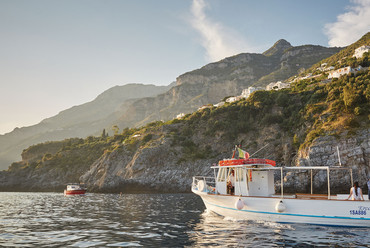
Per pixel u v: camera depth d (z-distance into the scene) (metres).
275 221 15.01
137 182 78.50
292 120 78.44
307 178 50.31
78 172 117.31
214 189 20.47
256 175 17.14
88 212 22.61
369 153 48.84
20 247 9.88
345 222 13.52
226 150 87.12
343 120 57.25
